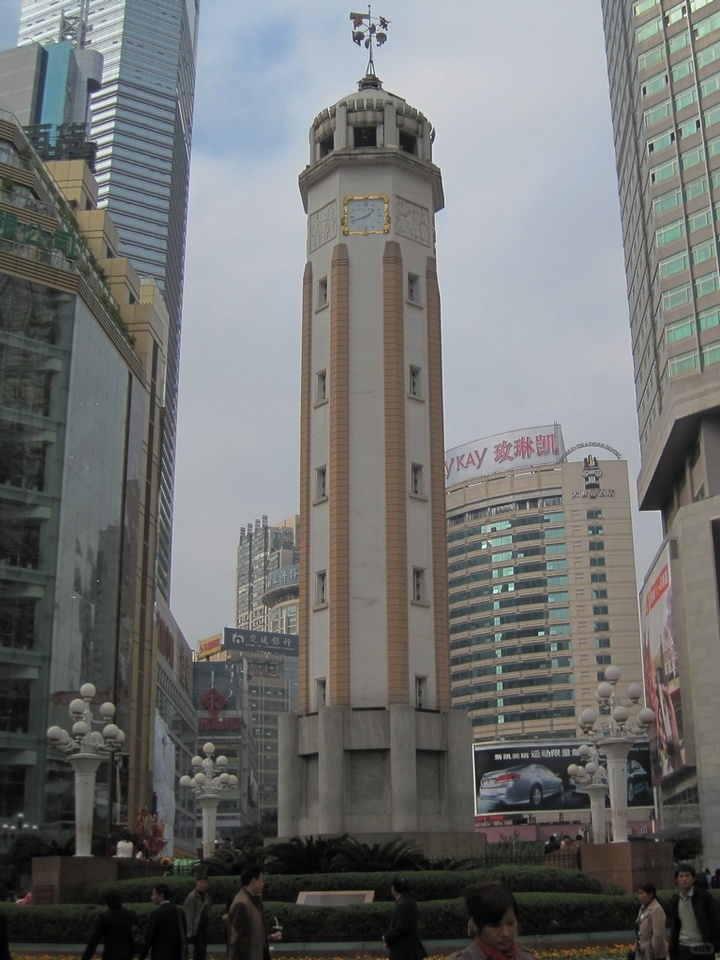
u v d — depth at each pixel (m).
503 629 199.75
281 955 30.31
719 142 115.00
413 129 59.53
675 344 113.44
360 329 54.47
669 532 120.38
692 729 98.56
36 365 69.06
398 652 49.88
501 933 7.73
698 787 95.94
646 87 123.00
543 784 133.12
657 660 110.31
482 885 7.96
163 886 21.31
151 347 97.19
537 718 191.50
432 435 54.34
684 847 78.31
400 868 39.72
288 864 40.19
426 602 51.81
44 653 65.12
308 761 50.06
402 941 18.00
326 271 56.47
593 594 194.75
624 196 140.25
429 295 56.47
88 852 41.81
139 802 87.81
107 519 78.25
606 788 62.88
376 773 48.47
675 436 106.31
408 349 54.78
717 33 118.00
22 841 55.38
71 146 136.38
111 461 79.75
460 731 49.94
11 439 66.69
